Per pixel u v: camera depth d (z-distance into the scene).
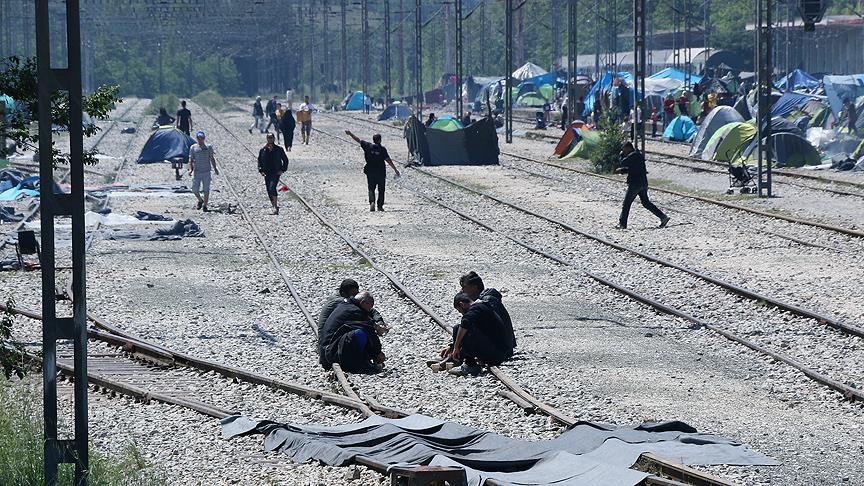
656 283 38.56
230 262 44.38
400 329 31.92
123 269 42.41
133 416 23.59
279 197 68.12
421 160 90.50
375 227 54.44
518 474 19.23
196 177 61.09
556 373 26.80
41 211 16.73
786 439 21.56
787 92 106.12
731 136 85.62
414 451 20.09
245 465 20.17
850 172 77.31
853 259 43.12
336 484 19.03
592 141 95.12
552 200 65.50
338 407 24.06
